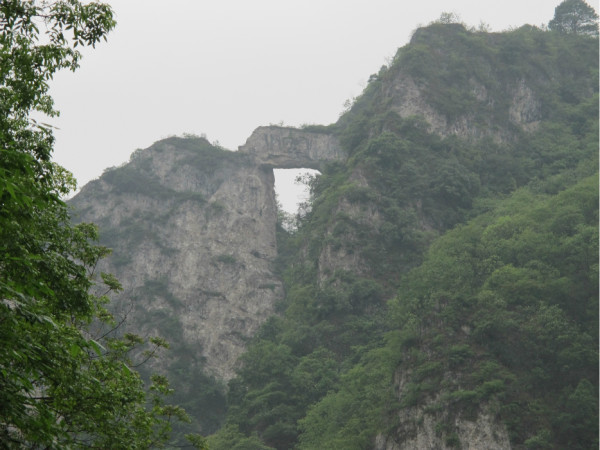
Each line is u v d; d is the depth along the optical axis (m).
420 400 106.12
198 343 188.88
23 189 21.30
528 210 136.75
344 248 163.88
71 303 27.77
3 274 22.78
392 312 131.25
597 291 110.12
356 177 174.75
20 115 28.86
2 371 19.59
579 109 194.25
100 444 28.52
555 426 97.94
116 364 31.02
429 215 167.62
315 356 143.25
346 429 112.56
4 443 19.58
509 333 108.31
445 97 190.12
